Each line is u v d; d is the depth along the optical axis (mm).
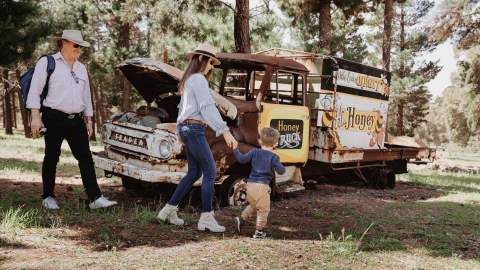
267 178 5168
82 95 6039
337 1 18781
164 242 4824
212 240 5004
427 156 11781
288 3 18672
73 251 4359
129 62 6891
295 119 7945
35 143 20312
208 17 15938
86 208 6109
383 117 10445
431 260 4777
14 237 4621
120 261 4102
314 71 8883
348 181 11117
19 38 12578
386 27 21578
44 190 6043
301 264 4320
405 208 7836
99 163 7051
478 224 6809
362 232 5836
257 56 7578
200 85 5074
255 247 4762
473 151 52719
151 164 6637
